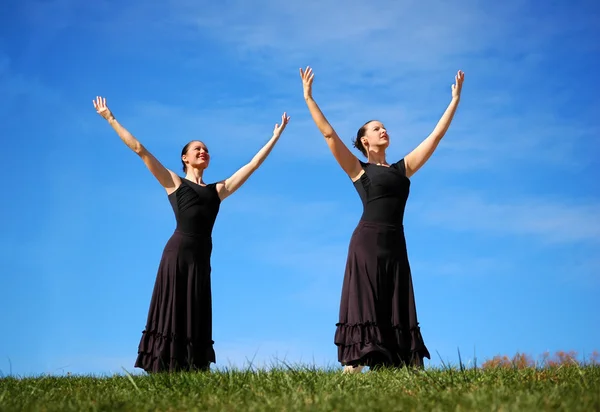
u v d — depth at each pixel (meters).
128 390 5.39
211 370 6.16
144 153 8.16
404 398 4.30
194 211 8.20
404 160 7.34
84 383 6.12
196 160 8.52
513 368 5.58
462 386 4.74
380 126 7.43
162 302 8.13
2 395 4.96
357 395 4.42
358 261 6.94
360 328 6.73
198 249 8.22
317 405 4.13
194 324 8.12
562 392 4.31
